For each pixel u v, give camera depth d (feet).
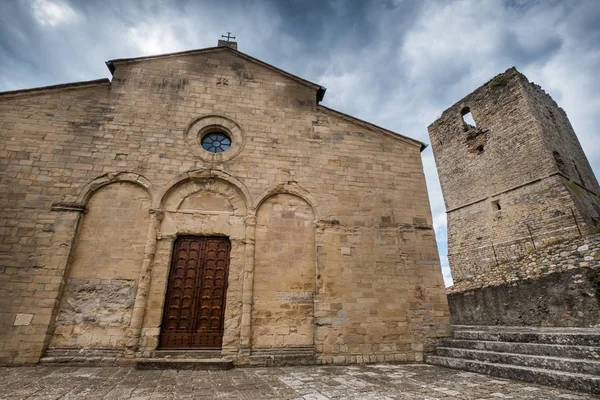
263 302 30.19
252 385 19.48
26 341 25.22
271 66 41.39
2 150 30.45
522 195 66.95
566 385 17.20
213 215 32.63
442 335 31.24
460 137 85.51
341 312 30.68
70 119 33.30
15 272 26.89
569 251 40.86
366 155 38.60
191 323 29.01
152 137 34.35
